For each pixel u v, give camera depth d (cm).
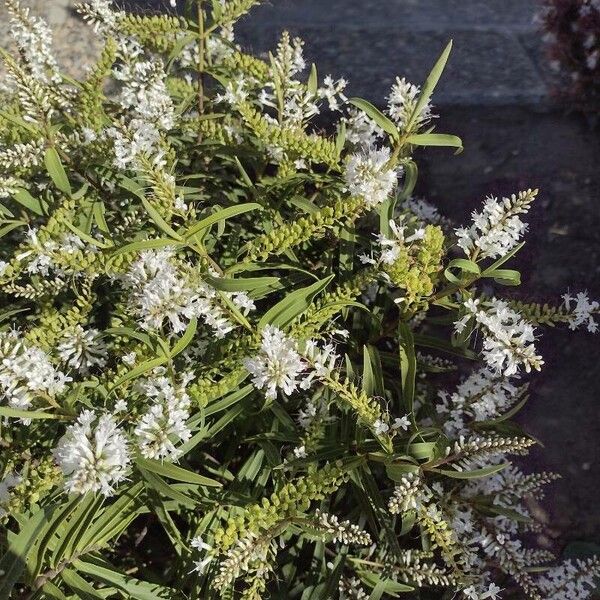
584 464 72
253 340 52
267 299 67
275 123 61
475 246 56
